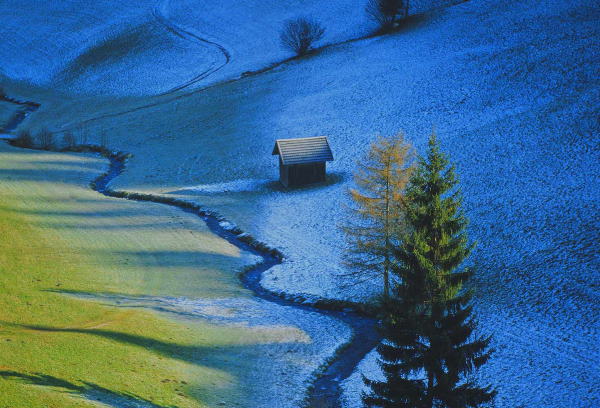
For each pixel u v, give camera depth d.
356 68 93.19
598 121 62.72
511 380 29.28
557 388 28.44
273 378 28.95
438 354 22.91
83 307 33.44
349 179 60.75
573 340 32.53
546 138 61.44
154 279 40.50
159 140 79.31
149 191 60.75
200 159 70.81
